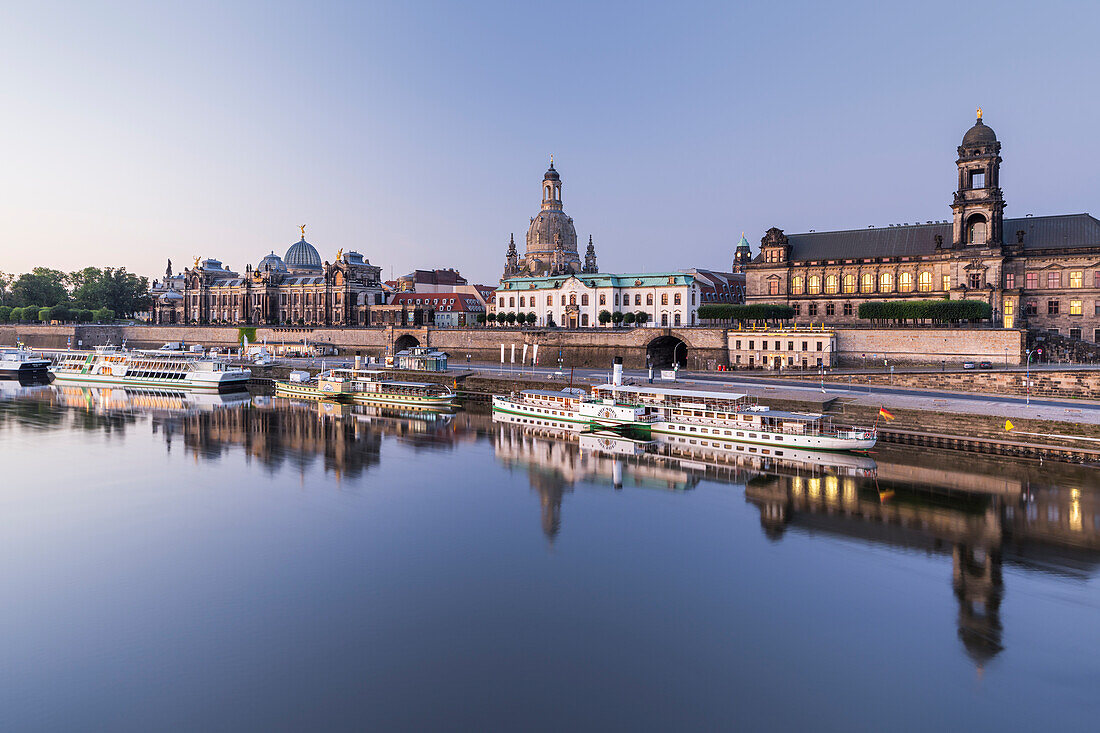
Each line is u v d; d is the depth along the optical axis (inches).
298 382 5428.2
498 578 1776.6
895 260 5521.7
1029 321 5022.1
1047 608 1595.7
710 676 1343.5
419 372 5354.3
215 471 2829.7
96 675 1359.5
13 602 1654.8
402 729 1195.3
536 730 1190.3
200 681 1337.4
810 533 2062.0
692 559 1886.1
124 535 2085.4
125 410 4483.3
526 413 4001.0
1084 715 1221.7
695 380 4493.1
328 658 1412.4
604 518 2218.3
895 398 3577.8
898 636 1481.3
